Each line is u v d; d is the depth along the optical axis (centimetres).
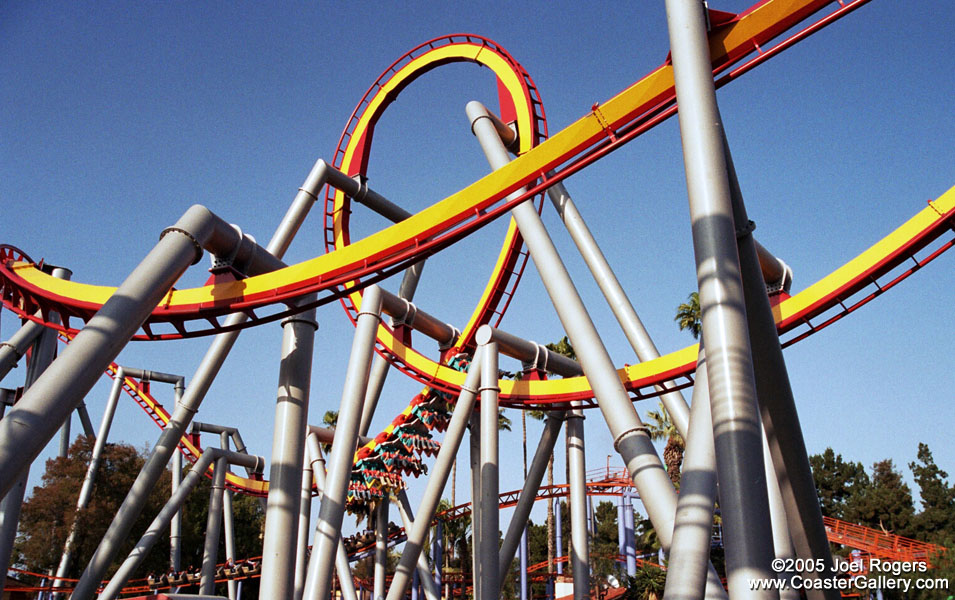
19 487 1598
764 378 1088
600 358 1227
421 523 1780
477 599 1891
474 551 1967
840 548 3259
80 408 3947
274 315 1498
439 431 2356
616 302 1722
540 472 2008
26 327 1848
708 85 923
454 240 1327
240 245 1439
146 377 3559
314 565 1519
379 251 1377
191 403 1748
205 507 4728
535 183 1545
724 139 1122
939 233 1415
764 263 1595
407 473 2364
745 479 738
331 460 1642
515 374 2095
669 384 1759
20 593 3528
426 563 2516
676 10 965
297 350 1459
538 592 4706
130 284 1145
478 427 2078
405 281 2353
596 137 1223
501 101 2016
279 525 1351
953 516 4712
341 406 1703
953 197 1386
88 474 3441
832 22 1058
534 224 1416
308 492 2377
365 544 3503
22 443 967
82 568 3681
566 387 1942
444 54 2183
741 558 716
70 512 3575
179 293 1488
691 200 876
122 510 1697
